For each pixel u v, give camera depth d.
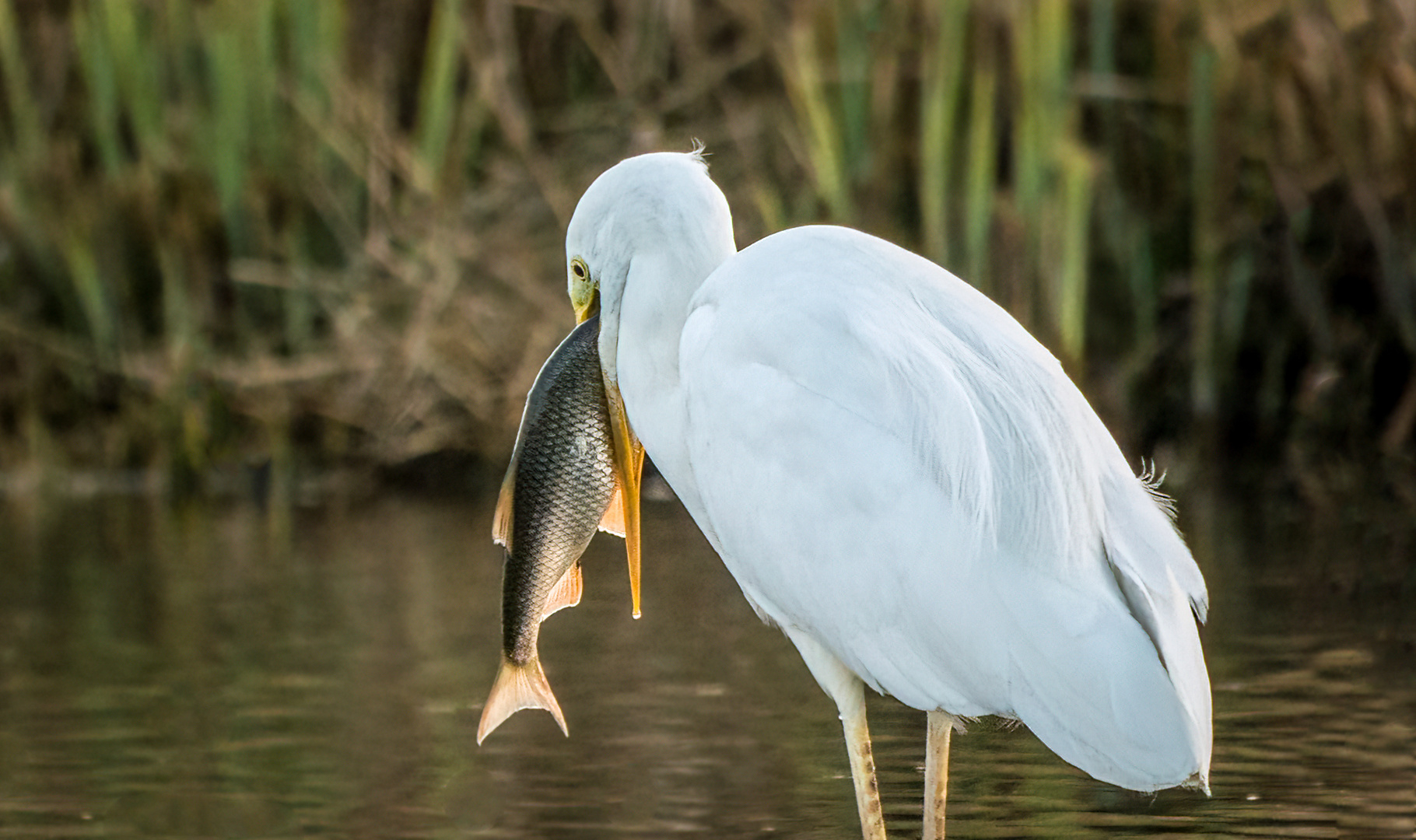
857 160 15.04
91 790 7.17
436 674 8.95
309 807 6.93
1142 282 14.56
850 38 15.03
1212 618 9.68
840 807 6.89
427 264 15.47
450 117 16.16
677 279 6.32
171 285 15.34
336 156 15.98
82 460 15.30
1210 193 14.39
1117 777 5.42
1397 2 14.52
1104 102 14.94
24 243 15.77
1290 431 14.48
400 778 7.28
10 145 16.42
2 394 15.38
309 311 15.59
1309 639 9.21
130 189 15.64
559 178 15.95
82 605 10.58
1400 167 14.33
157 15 16.20
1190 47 14.89
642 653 9.49
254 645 9.58
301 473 14.99
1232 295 14.43
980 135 13.82
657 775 7.29
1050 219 14.02
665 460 6.52
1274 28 14.79
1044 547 5.55
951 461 5.60
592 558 12.23
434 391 15.05
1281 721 7.79
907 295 5.95
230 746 7.76
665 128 16.08
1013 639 5.51
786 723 8.11
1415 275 14.14
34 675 9.01
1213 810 6.70
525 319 15.18
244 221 15.64
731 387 5.99
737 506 6.02
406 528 13.04
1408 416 14.10
